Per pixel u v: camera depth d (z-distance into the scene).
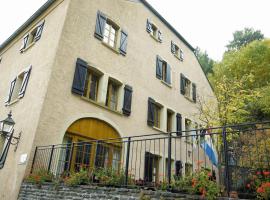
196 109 17.14
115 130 10.80
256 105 16.94
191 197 4.04
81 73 9.80
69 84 9.39
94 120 10.08
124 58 12.27
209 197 3.82
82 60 10.01
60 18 10.15
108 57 11.35
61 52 9.36
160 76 14.62
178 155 13.83
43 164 7.87
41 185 6.82
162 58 15.31
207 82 20.03
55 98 8.80
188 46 18.81
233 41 29.02
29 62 10.99
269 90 16.62
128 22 13.23
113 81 11.50
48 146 7.91
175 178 5.01
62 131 8.72
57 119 8.69
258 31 28.30
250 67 19.22
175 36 17.50
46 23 11.06
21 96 10.05
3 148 9.48
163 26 16.44
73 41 9.93
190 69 18.20
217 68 21.20
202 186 4.05
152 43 14.74
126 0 13.47
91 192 5.52
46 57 9.69
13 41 13.91
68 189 6.04
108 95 11.31
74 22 10.16
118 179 5.66
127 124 11.46
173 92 15.49
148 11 15.23
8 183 8.19
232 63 19.95
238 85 13.23
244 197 4.28
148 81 13.57
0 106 12.05
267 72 18.78
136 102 12.35
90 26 10.87
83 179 6.04
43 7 11.41
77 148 8.97
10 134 9.30
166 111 14.31
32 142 7.93
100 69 10.70
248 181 4.49
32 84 9.80
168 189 4.63
